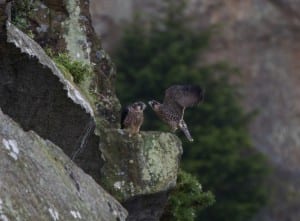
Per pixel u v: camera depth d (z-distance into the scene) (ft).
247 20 478.59
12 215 96.58
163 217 142.20
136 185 124.26
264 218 422.00
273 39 481.87
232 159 390.83
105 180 123.24
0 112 107.14
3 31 108.99
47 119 114.83
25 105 112.88
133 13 460.55
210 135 395.75
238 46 475.72
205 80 428.97
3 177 99.40
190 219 142.92
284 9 484.74
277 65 481.05
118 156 124.88
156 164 125.90
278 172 446.60
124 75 431.43
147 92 422.00
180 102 140.56
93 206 114.01
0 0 108.17
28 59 110.83
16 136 106.63
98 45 141.08
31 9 137.08
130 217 125.49
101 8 453.58
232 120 421.18
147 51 445.78
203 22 469.57
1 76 110.93
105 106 135.23
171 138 128.06
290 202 432.66
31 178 103.71
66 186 110.22
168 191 126.00
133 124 132.98
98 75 138.10
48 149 112.98
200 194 144.46
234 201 389.60
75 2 140.26
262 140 461.37
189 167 380.78
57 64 126.52
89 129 118.21
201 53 458.50
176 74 422.41
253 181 402.11
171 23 456.86
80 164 120.78
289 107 474.90
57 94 114.01
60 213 104.99
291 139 465.88
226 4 476.54
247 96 470.39
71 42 138.62
